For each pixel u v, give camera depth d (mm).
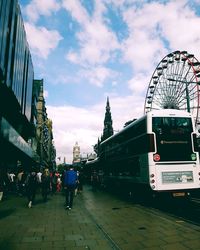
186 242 6180
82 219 9570
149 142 13234
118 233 7316
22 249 5695
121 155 18453
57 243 6191
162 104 27609
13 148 24484
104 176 25016
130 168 16125
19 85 24547
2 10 17156
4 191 19578
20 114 26438
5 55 19359
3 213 11000
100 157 27641
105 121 132375
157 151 13148
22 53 25953
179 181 13109
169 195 13125
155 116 13625
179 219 9453
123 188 18625
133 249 5730
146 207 13227
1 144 21812
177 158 13297
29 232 7391
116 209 12375
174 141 13469
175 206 13719
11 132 21516
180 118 13891
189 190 13156
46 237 6789
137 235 7035
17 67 23375
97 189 28453
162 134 13414
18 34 23516
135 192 15828
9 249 5691
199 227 7836
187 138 13711
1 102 21766
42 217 10000
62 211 11672
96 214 10820
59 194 22156
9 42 19969
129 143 16484
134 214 10812
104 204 14516
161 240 6441
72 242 6285
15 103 23625
